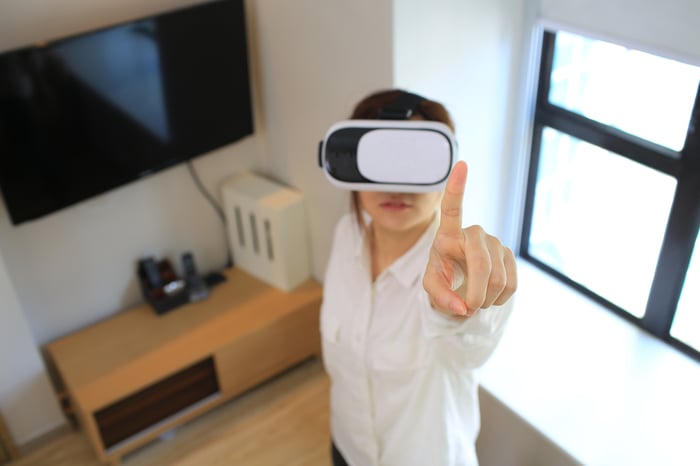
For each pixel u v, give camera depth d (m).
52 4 2.09
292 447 2.38
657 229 2.12
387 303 1.42
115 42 2.07
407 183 1.17
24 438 2.45
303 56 2.25
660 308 2.14
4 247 2.27
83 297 2.52
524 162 2.36
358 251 1.47
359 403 1.55
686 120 1.90
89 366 2.36
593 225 2.31
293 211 2.52
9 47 2.07
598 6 1.88
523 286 2.43
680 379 2.03
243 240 2.70
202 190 2.64
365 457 1.62
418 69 1.97
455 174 0.82
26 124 1.99
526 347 2.15
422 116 1.29
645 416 1.90
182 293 2.57
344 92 2.15
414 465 1.52
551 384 2.02
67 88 2.03
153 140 2.30
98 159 2.19
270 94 2.51
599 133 2.11
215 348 2.41
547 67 2.17
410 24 1.88
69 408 2.58
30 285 2.38
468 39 2.03
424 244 1.35
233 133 2.52
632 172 2.13
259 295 2.64
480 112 2.19
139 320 2.55
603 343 2.17
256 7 2.37
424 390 1.41
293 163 2.56
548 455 1.88
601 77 2.06
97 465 2.40
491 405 2.01
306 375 2.70
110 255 2.51
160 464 2.38
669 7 1.71
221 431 2.49
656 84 1.93
